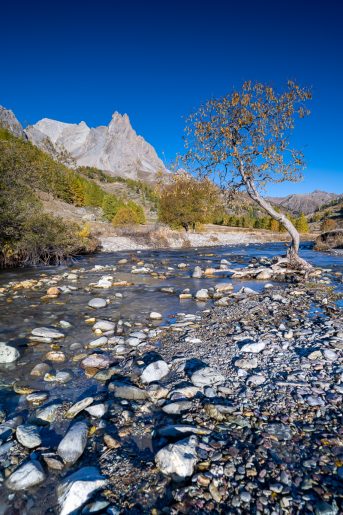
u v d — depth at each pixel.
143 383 5.11
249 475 3.05
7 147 20.86
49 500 2.94
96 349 6.68
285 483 2.95
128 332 7.71
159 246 39.09
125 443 3.67
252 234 58.56
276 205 21.23
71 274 16.67
